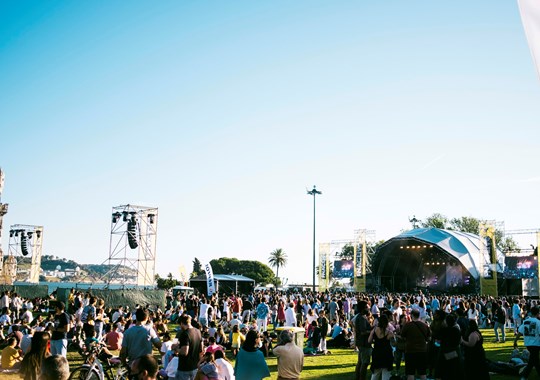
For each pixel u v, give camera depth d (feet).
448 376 31.35
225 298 120.37
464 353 33.30
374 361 35.24
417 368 33.99
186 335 26.84
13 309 96.02
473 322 33.32
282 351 28.02
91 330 44.80
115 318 72.59
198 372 25.39
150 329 26.07
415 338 34.12
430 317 106.11
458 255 223.51
